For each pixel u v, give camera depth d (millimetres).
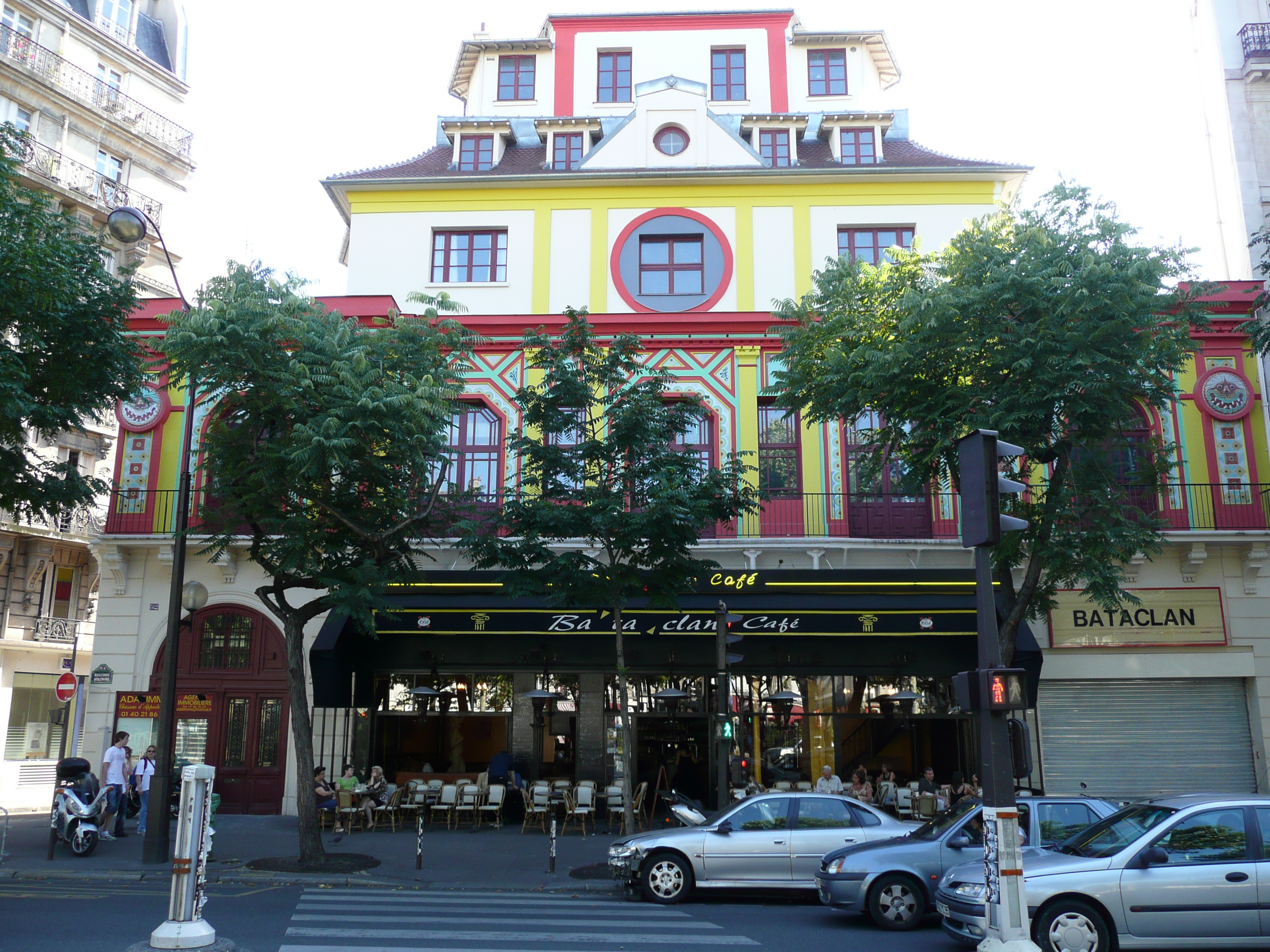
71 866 14570
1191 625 19875
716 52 25531
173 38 35531
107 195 31562
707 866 12141
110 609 20812
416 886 13484
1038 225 15312
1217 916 8391
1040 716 19812
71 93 30844
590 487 15414
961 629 18844
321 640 18922
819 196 22703
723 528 20344
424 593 19828
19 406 12891
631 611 19109
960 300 14344
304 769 14867
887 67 25781
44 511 29375
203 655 20641
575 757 20547
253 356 14070
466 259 22984
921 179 22625
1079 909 8461
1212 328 20859
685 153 23391
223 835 17938
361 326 17891
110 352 14977
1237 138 22766
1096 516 15508
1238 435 20547
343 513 15352
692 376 21516
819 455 20969
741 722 20094
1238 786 19438
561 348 16266
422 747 20688
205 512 15977
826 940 9719
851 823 12328
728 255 22531
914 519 20609
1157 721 19719
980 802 11594
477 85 25641
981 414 14375
